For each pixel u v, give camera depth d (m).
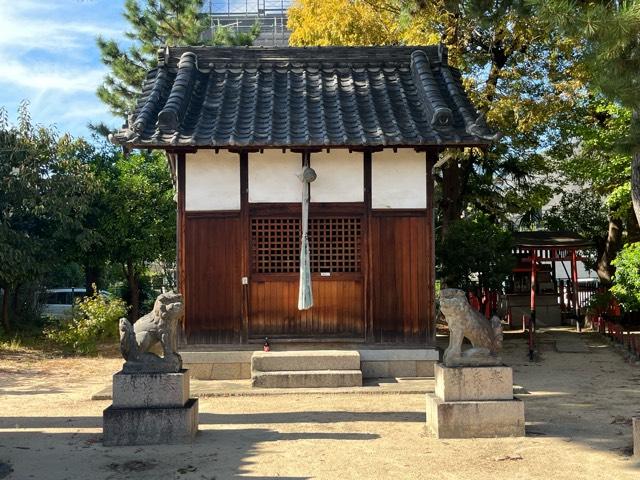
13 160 18.09
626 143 8.38
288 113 12.25
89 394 11.52
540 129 22.59
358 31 19.50
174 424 7.81
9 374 13.81
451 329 8.24
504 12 11.77
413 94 12.98
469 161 22.69
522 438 7.94
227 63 13.72
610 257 24.45
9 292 19.34
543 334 19.98
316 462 7.00
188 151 11.98
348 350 12.09
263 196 12.24
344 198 12.25
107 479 6.52
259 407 10.02
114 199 19.94
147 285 26.81
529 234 22.97
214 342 12.17
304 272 11.81
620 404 10.23
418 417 9.20
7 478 6.56
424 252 12.21
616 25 6.95
